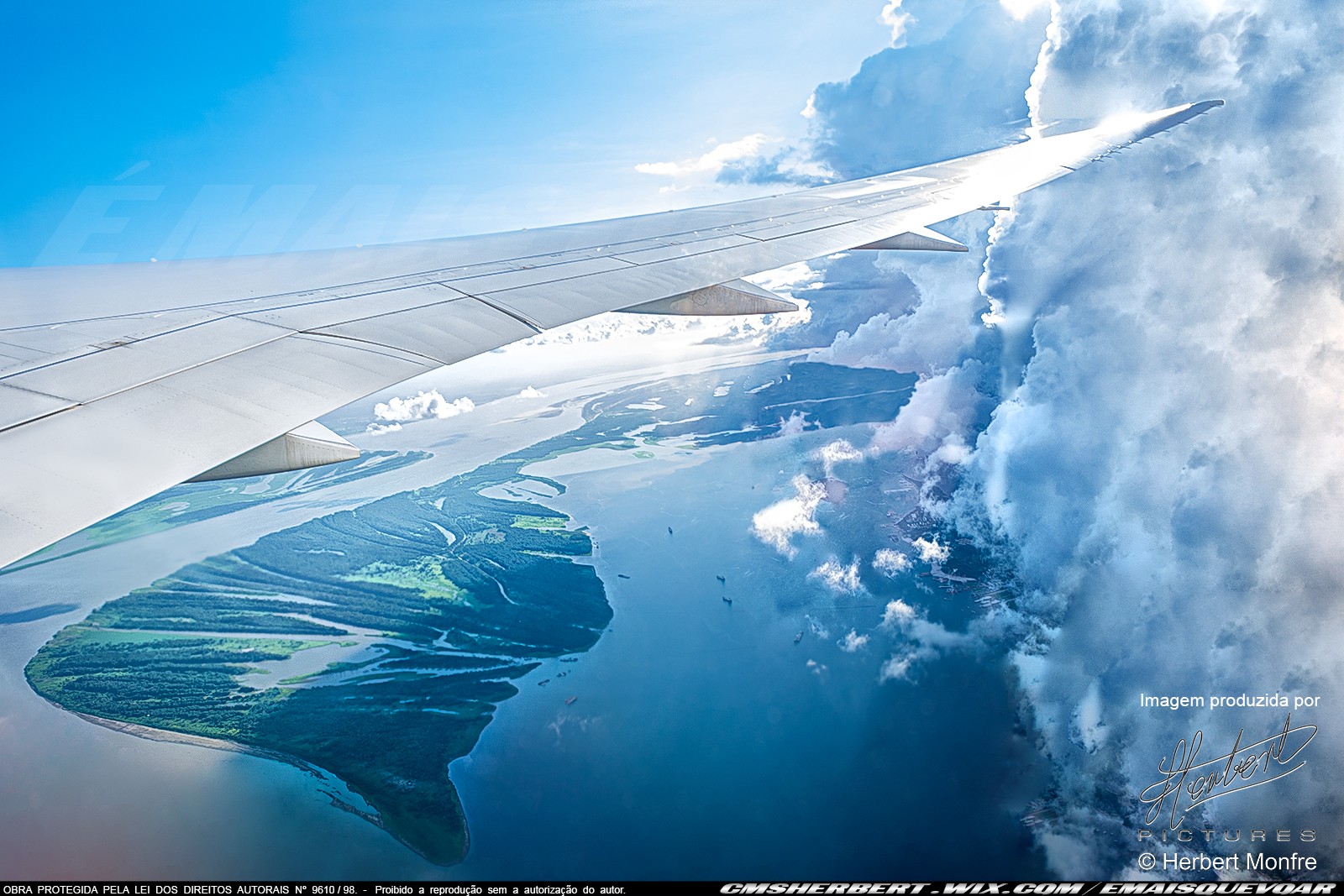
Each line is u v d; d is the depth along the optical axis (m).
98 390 7.29
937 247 18.95
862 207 21.14
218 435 6.48
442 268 14.71
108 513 4.92
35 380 7.55
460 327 10.59
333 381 8.06
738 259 15.90
